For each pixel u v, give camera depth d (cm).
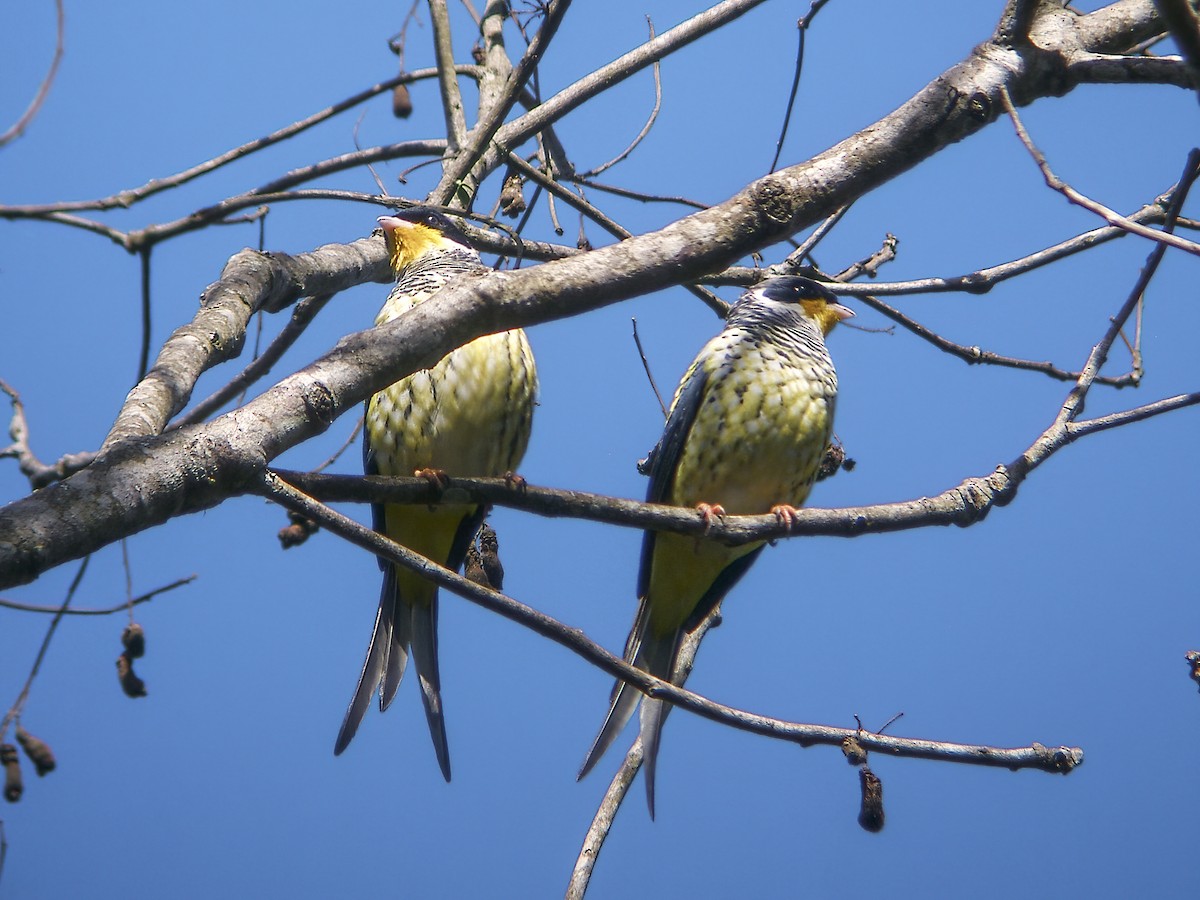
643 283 650
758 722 678
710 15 1155
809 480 1130
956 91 657
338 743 958
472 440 1066
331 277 1055
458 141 1169
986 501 850
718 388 1102
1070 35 679
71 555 563
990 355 1181
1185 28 607
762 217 651
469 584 654
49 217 568
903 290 1072
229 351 849
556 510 785
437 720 976
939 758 691
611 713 904
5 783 698
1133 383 1138
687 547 1091
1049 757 698
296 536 927
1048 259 1044
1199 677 791
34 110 596
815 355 1135
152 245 590
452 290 664
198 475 609
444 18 1185
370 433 1088
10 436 597
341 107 1043
